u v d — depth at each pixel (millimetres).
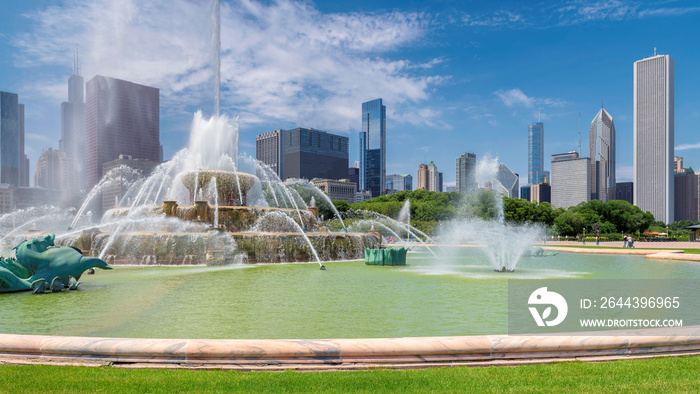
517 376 6516
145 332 9648
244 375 6543
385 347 7184
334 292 15781
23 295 15008
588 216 125312
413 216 108812
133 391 5840
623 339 7777
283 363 7086
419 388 5984
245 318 11172
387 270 24859
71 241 28531
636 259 36656
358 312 12008
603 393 5844
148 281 18875
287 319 11047
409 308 12688
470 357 7371
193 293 15477
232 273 22422
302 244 31062
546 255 43031
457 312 12047
